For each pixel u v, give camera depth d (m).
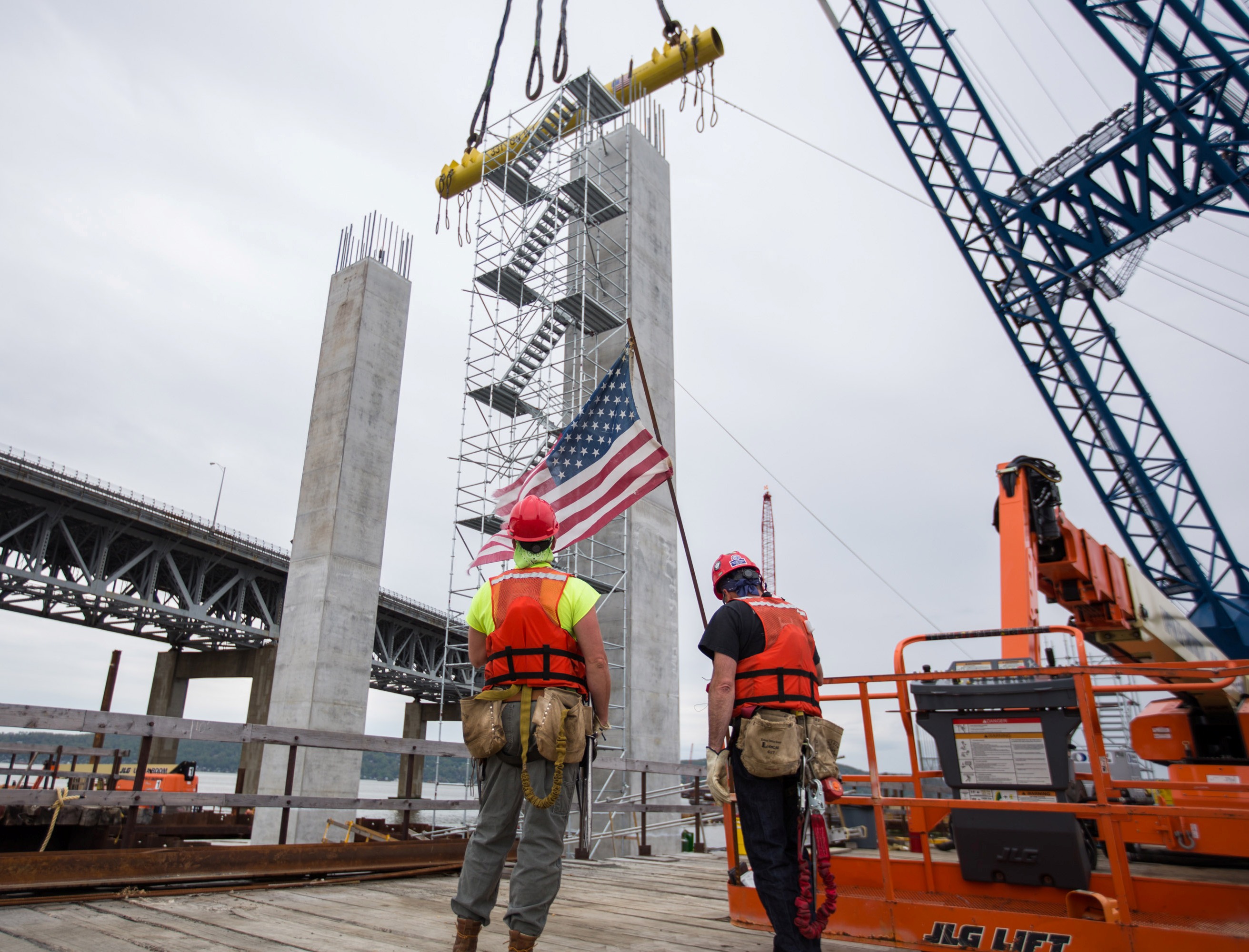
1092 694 3.54
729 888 4.29
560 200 21.92
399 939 4.01
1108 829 3.32
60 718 5.04
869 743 4.06
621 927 4.55
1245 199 19.66
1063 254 24.66
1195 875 5.01
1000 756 3.75
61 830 9.11
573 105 23.53
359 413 19.66
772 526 64.56
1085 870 3.51
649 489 6.94
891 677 4.04
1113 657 9.19
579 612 3.25
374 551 19.27
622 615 18.38
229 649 49.94
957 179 25.86
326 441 19.53
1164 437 26.58
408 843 6.71
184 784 21.55
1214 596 25.81
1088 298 26.08
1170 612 9.34
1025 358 27.69
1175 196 21.53
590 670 3.21
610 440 7.29
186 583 44.47
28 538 39.41
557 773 3.03
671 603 19.92
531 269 23.00
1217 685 3.66
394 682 57.19
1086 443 28.06
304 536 18.95
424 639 55.19
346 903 5.11
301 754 16.95
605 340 21.12
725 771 3.43
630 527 18.91
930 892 4.13
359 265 20.95
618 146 22.59
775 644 3.38
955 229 26.41
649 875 7.36
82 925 4.16
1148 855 6.04
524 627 3.19
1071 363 26.69
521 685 3.13
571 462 7.40
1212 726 7.36
